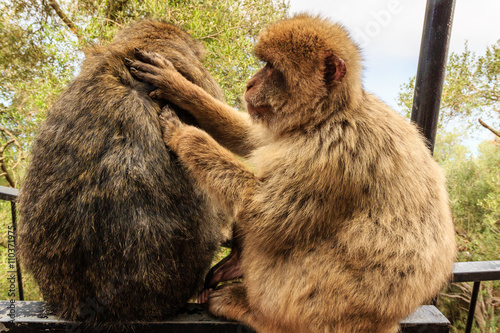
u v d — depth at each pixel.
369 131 0.79
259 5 1.62
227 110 0.97
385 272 0.76
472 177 2.39
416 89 0.94
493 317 2.15
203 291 0.86
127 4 1.97
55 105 0.79
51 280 0.74
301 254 0.79
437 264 0.79
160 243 0.71
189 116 0.92
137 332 0.75
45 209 0.72
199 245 0.80
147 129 0.75
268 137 0.90
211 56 1.52
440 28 0.89
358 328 0.76
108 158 0.70
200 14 1.53
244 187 0.81
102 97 0.74
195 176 0.80
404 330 0.80
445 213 0.83
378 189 0.77
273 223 0.79
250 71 1.54
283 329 0.81
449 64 2.17
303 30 0.82
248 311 0.81
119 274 0.70
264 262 0.82
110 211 0.69
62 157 0.72
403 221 0.78
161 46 0.91
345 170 0.77
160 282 0.72
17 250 0.84
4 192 0.94
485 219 2.19
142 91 0.80
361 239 0.76
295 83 0.82
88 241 0.70
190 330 0.77
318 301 0.77
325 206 0.77
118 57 0.81
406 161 0.80
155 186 0.72
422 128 0.93
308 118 0.82
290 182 0.79
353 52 0.83
